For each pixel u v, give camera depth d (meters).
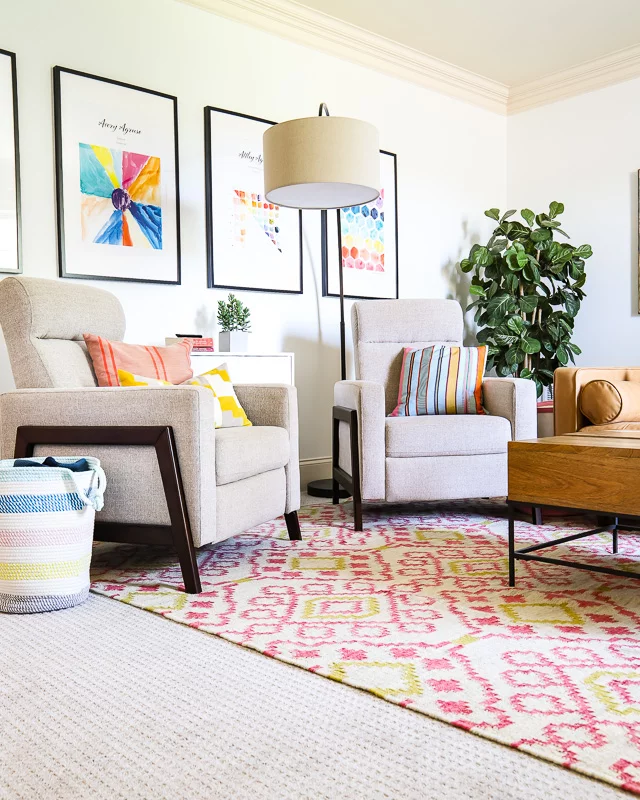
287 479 2.64
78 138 3.15
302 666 1.48
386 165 4.43
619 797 1.00
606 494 1.82
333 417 3.45
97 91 3.20
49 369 2.31
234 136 3.71
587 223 4.84
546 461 1.94
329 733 1.20
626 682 1.38
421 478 2.94
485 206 5.09
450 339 3.69
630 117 4.62
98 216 3.21
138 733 1.22
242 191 3.75
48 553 1.88
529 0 3.87
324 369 4.16
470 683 1.38
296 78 4.01
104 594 2.05
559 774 1.06
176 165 3.47
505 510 3.29
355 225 4.27
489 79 4.94
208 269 3.60
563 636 1.63
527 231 4.54
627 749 1.12
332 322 4.20
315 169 2.99
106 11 3.25
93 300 2.60
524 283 4.56
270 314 3.90
